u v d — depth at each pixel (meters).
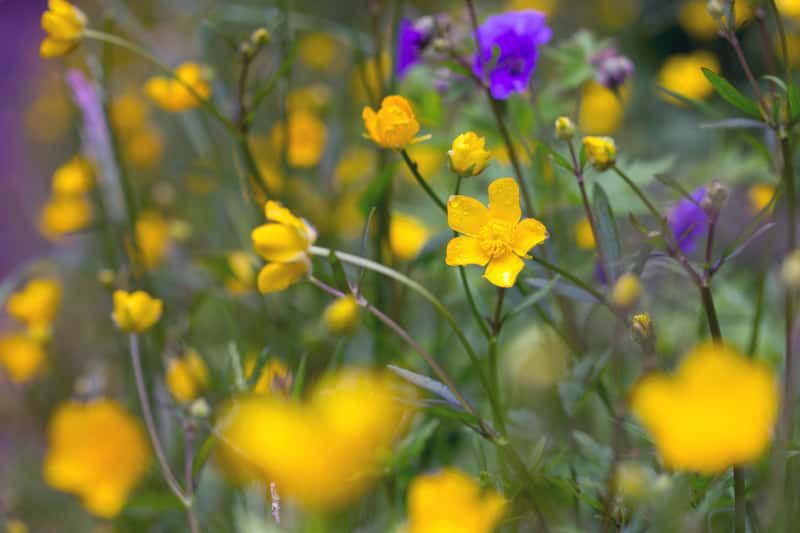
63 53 0.78
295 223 0.69
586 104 1.04
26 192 1.71
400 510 0.73
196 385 0.80
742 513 0.67
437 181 0.92
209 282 0.91
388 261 0.81
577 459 0.71
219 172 0.92
